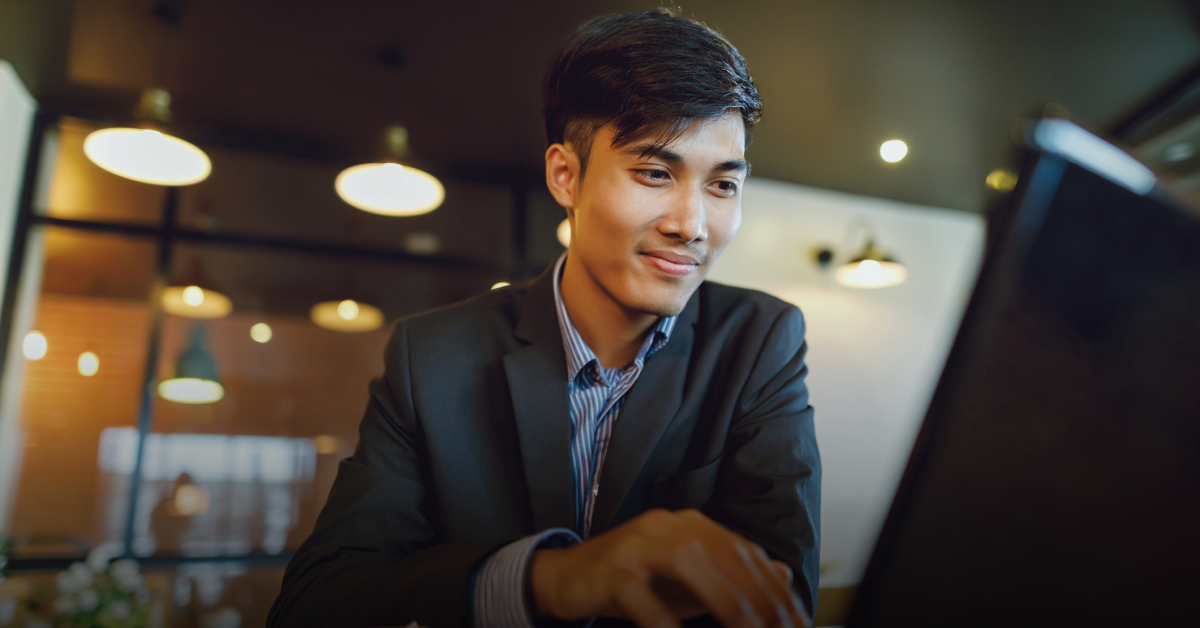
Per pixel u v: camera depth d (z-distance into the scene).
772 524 0.63
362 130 3.93
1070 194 0.25
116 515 4.21
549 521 0.73
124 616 2.27
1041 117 0.24
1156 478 0.25
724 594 0.34
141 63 3.29
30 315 3.64
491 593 0.42
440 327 0.84
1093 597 0.25
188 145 3.17
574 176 0.70
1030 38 3.20
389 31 3.08
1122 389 0.25
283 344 5.01
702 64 0.62
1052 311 0.26
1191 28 3.09
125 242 4.03
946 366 0.27
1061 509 0.26
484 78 3.45
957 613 0.26
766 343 0.79
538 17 3.00
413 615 0.44
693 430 0.77
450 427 0.77
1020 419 0.26
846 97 3.70
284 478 4.79
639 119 0.60
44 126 3.61
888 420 4.82
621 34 0.64
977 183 4.72
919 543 0.27
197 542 4.35
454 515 0.75
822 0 2.94
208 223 4.42
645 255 0.64
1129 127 3.71
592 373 0.79
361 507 0.71
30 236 3.57
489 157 4.30
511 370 0.78
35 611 2.20
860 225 5.01
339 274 4.73
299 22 3.01
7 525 3.85
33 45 3.14
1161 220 0.25
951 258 5.20
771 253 4.80
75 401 4.34
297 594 0.60
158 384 4.05
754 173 4.63
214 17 2.97
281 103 3.64
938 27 3.12
